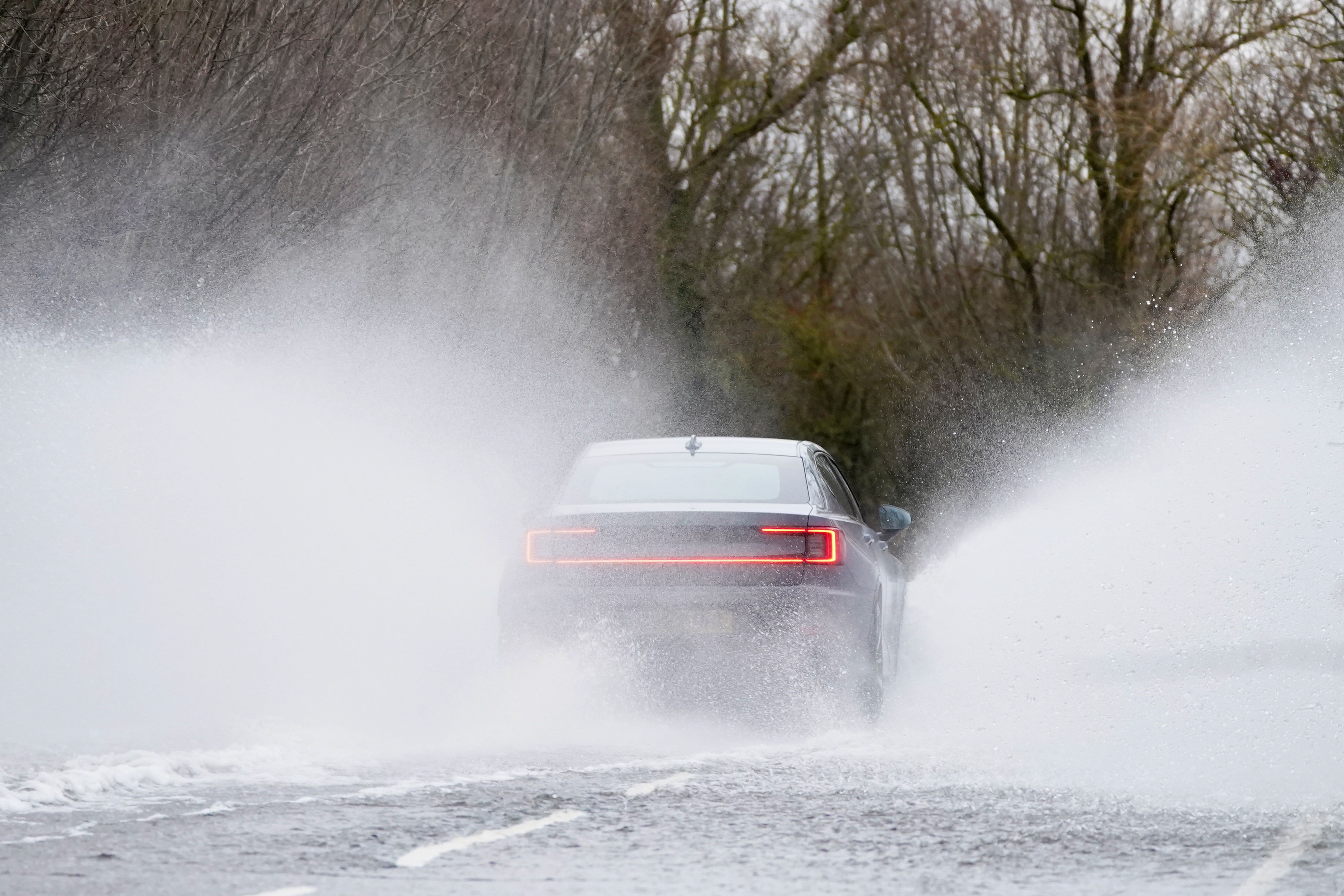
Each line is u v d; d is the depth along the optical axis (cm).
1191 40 10412
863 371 12531
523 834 1925
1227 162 9694
